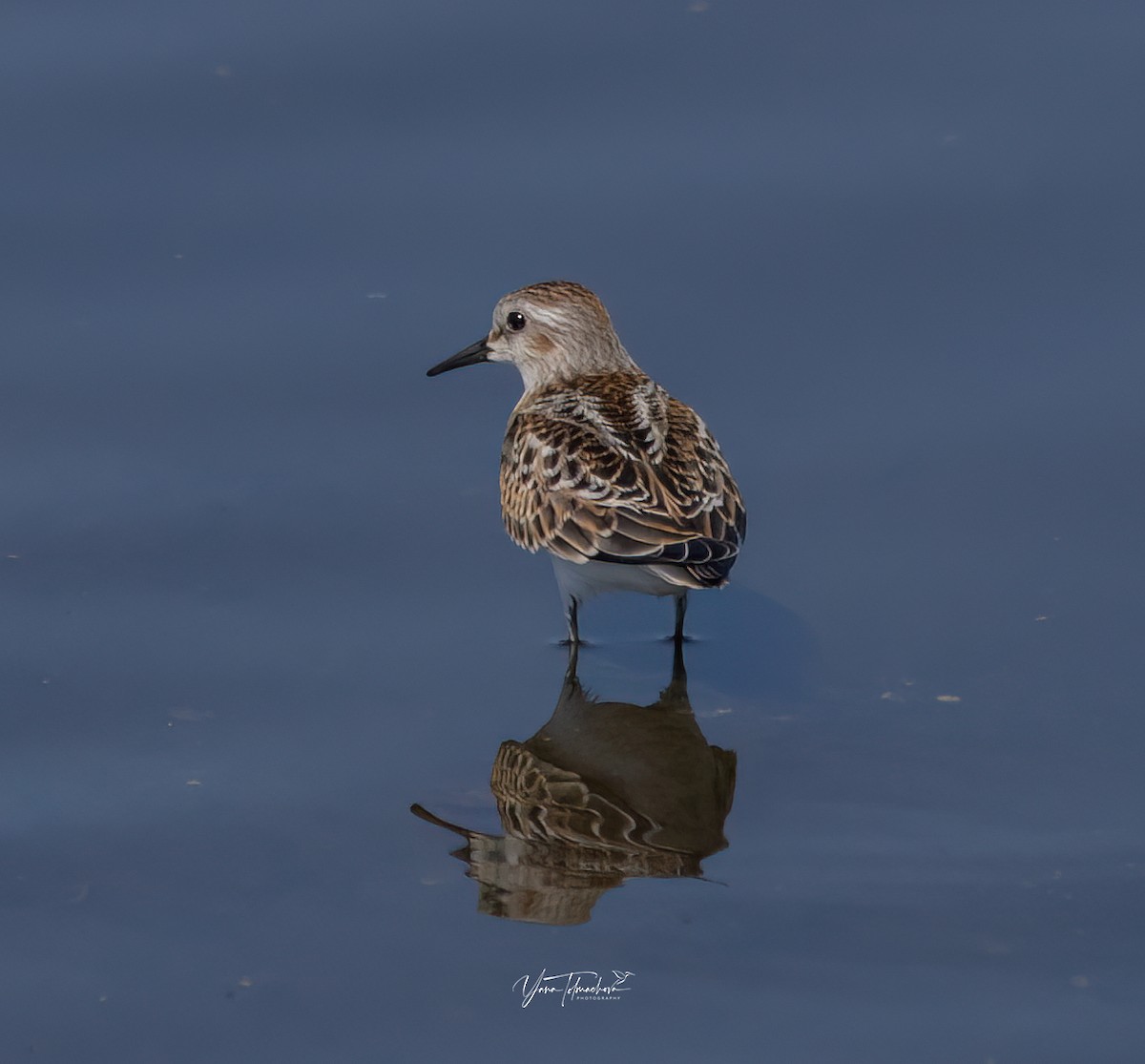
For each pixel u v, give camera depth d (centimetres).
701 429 1684
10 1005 1193
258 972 1218
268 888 1305
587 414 1669
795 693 1559
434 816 1395
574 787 1437
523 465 1670
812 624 1653
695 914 1270
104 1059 1148
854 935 1241
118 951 1241
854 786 1420
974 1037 1144
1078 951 1216
